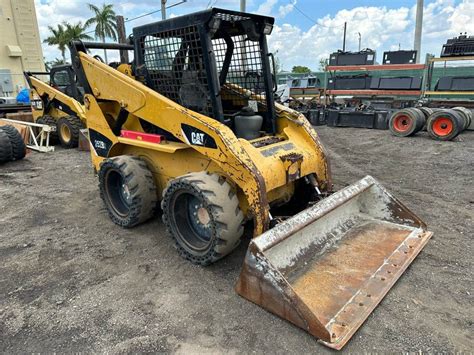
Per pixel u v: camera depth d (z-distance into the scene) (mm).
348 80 15367
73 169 6816
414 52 14898
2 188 5715
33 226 4234
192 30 3221
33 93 9562
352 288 2682
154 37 3604
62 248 3672
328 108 13562
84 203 4957
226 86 4004
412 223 3510
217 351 2293
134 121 4047
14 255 3551
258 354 2266
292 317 2410
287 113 3812
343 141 9625
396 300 2730
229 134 3012
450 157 7473
